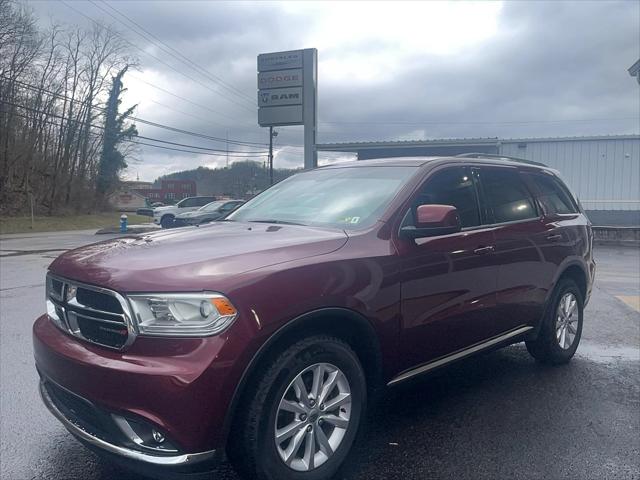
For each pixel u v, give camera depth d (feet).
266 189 15.88
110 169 159.63
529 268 14.73
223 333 8.18
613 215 72.43
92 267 9.36
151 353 8.21
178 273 8.59
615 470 10.47
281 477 8.93
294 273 9.11
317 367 9.45
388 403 13.70
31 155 132.46
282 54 73.77
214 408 8.04
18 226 103.30
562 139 73.51
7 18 120.98
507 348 18.83
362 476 10.19
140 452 8.14
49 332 9.99
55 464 10.64
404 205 11.75
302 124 73.97
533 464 10.68
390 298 10.59
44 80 134.62
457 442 11.59
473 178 14.03
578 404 13.71
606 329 21.52
